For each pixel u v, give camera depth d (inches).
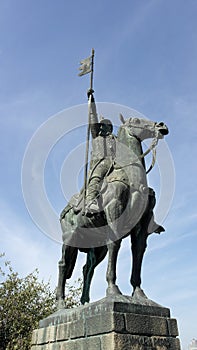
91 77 298.8
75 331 216.4
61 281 281.9
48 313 735.1
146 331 200.5
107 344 190.4
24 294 752.3
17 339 691.4
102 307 203.6
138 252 237.9
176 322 215.6
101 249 280.8
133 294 229.3
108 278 222.5
